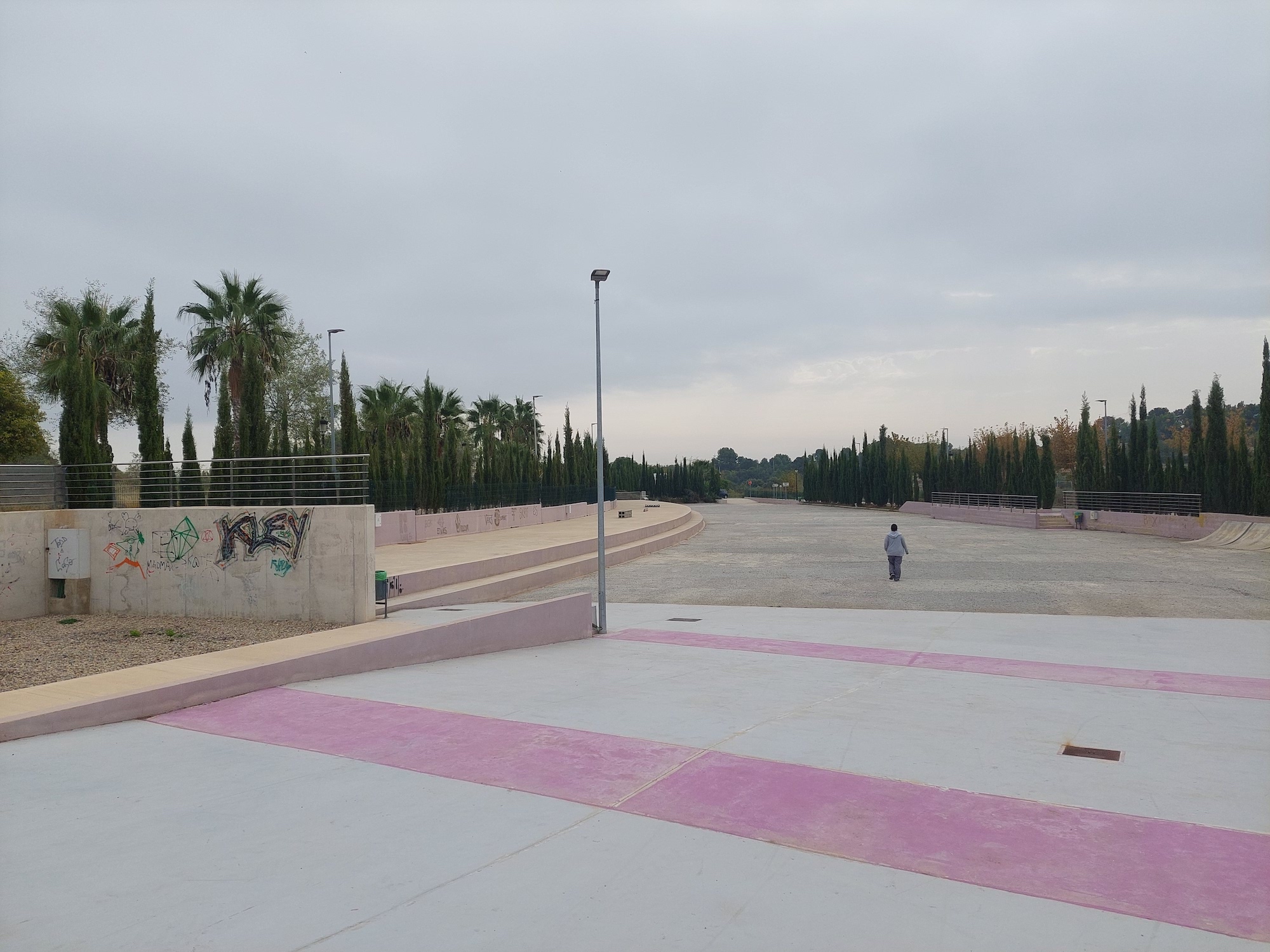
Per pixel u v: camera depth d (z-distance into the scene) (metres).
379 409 46.12
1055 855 5.49
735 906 4.77
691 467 107.62
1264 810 6.32
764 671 11.98
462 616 14.79
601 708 9.66
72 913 4.73
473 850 5.59
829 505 92.75
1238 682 11.13
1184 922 4.59
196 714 9.30
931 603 19.69
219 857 5.49
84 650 12.62
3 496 18.72
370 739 8.30
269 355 34.97
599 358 16.48
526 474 48.47
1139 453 46.12
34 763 7.54
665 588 23.56
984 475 62.38
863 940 4.39
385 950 4.30
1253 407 66.19
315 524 15.02
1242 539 33.28
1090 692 10.53
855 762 7.51
